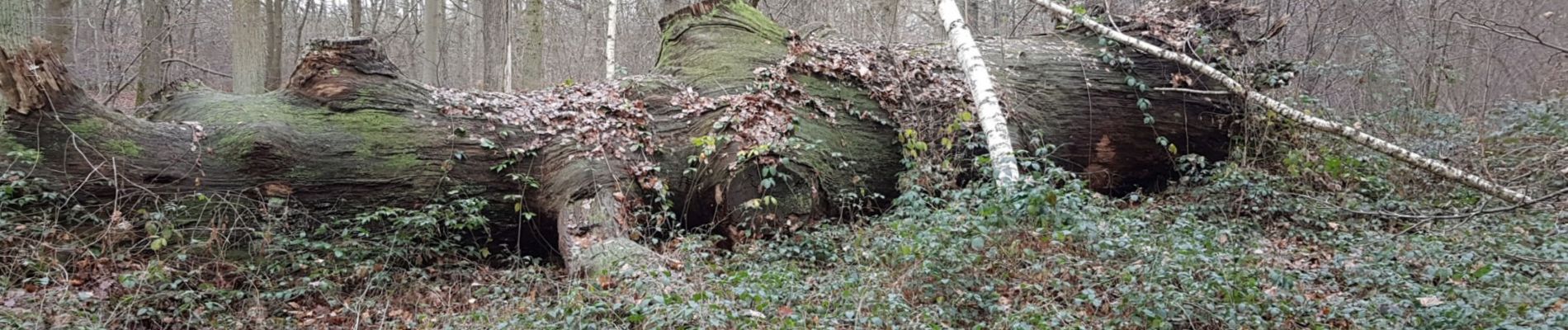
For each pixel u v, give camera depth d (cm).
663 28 899
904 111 804
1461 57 1323
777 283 497
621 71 984
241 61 1241
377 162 652
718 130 713
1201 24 920
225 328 523
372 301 578
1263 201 781
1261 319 446
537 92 778
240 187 610
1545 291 456
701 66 809
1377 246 634
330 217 635
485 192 683
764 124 714
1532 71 1398
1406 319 449
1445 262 559
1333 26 1205
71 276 537
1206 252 557
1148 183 911
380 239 636
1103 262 532
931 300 485
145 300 521
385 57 704
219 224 596
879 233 616
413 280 613
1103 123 856
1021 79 851
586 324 425
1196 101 873
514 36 1956
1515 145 920
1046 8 1000
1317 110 994
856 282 503
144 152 588
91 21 1645
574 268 588
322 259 609
